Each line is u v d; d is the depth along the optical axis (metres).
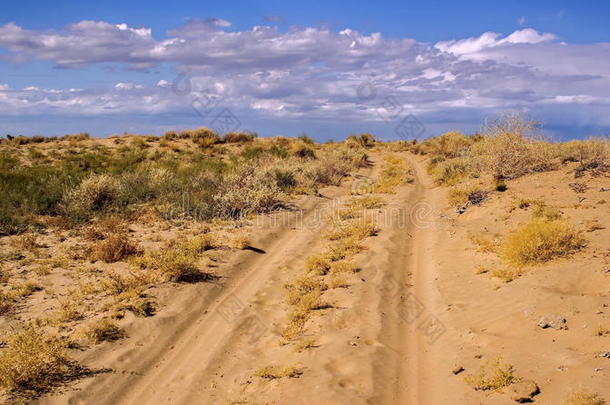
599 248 9.66
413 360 7.54
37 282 10.50
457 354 7.29
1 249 12.47
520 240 10.24
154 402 6.78
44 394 6.78
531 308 7.81
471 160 22.23
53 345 7.67
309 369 7.16
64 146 31.47
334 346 7.79
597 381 5.52
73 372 7.35
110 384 7.16
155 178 19.84
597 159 16.92
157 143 33.69
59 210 16.08
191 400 6.76
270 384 6.89
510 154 18.17
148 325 8.84
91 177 17.64
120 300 9.59
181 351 8.23
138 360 7.85
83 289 10.09
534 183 16.44
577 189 14.58
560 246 9.95
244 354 7.98
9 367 6.89
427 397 6.46
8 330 8.43
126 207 16.84
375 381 6.82
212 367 7.59
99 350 7.95
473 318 8.31
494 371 6.29
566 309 7.53
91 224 15.20
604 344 6.30
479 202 16.02
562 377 5.85
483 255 11.23
